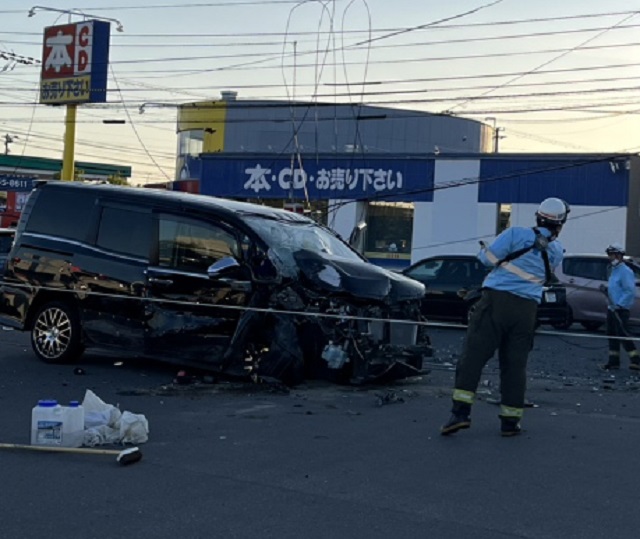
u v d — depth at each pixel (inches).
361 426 304.5
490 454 267.1
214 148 1904.5
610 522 204.7
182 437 281.6
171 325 391.5
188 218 399.2
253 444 274.2
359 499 218.7
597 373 478.9
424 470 247.0
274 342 371.2
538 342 633.0
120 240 416.8
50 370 412.8
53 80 1403.8
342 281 374.3
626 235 1241.4
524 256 284.2
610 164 1183.6
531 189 1224.8
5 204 2050.9
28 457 252.2
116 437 270.1
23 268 441.7
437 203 1268.5
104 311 413.4
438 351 558.6
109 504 211.9
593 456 267.9
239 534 191.9
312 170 1318.9
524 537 193.6
